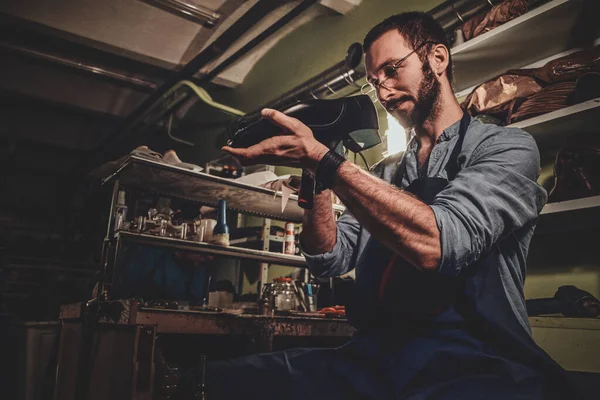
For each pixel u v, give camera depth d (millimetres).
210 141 5066
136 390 1562
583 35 1976
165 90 4703
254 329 1909
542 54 2127
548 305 1778
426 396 768
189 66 4266
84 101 5465
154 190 2426
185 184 2326
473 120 1076
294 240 2791
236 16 3736
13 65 4820
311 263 1190
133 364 1585
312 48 3773
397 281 944
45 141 6211
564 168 1810
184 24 3889
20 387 2674
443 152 1060
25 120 6020
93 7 3709
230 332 1872
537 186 886
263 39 3980
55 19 3859
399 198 804
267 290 2705
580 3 1780
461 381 778
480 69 2277
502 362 779
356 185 821
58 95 5312
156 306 1975
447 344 844
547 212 1767
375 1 3227
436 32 1117
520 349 794
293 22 3908
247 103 4535
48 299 5125
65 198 6934
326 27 3662
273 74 4223
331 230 1172
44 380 2549
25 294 5086
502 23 2074
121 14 3785
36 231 6164
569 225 1938
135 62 4676
